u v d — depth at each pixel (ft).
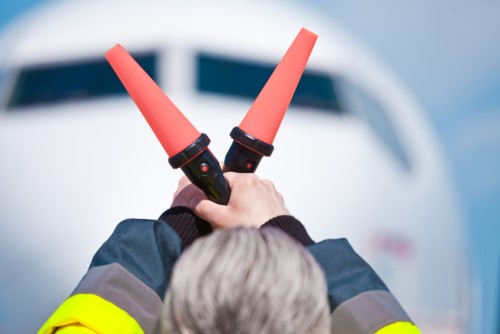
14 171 29.40
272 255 5.79
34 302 26.66
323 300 5.83
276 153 30.42
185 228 8.14
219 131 30.25
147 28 35.68
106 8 37.76
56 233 27.45
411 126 39.11
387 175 32.14
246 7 38.29
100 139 29.71
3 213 28.32
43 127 30.73
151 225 7.70
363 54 41.37
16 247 27.63
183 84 32.22
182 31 35.19
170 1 37.47
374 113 37.27
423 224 32.83
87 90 32.73
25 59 34.81
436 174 37.01
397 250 30.89
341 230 29.09
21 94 33.19
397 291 30.40
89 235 27.25
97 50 34.88
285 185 29.48
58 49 35.37
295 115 32.60
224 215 7.94
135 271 7.34
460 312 32.68
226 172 8.32
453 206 36.37
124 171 28.48
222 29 35.94
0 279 27.04
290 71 8.32
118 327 7.03
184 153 7.91
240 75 33.76
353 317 7.13
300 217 28.84
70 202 28.14
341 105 34.37
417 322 30.68
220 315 5.56
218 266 5.72
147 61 33.86
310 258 5.96
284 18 38.86
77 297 7.18
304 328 5.65
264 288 5.62
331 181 30.12
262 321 5.56
